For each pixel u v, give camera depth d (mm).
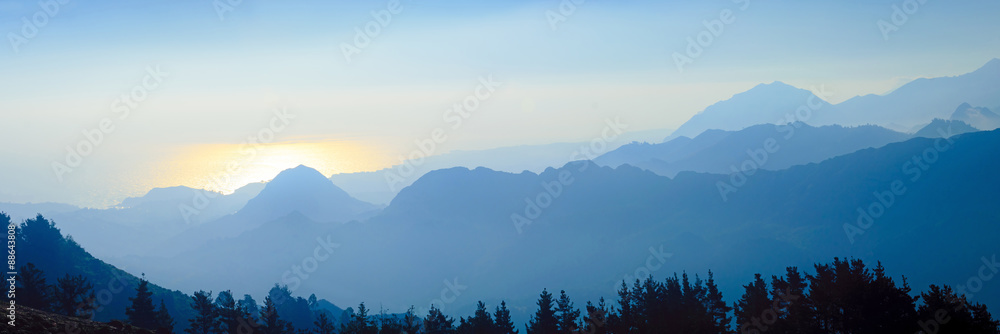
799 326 75000
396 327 98438
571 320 94375
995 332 67375
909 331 65938
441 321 102250
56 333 52375
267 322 108438
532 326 98750
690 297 91562
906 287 71375
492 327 96625
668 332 77250
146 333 61969
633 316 89125
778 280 88812
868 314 69312
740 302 95375
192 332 107688
